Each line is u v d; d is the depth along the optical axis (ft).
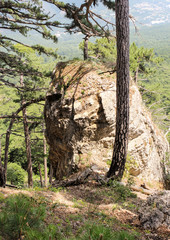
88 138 42.32
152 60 82.43
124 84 31.96
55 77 49.96
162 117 84.64
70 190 30.86
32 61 65.57
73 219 19.66
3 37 48.78
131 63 81.76
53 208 21.38
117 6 31.12
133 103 46.60
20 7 41.09
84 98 43.32
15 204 14.87
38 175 121.70
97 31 54.49
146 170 45.57
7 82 53.21
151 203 21.86
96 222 19.84
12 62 51.90
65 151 45.03
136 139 44.98
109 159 41.57
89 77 45.47
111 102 42.98
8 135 67.87
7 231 13.50
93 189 30.99
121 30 31.14
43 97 59.26
